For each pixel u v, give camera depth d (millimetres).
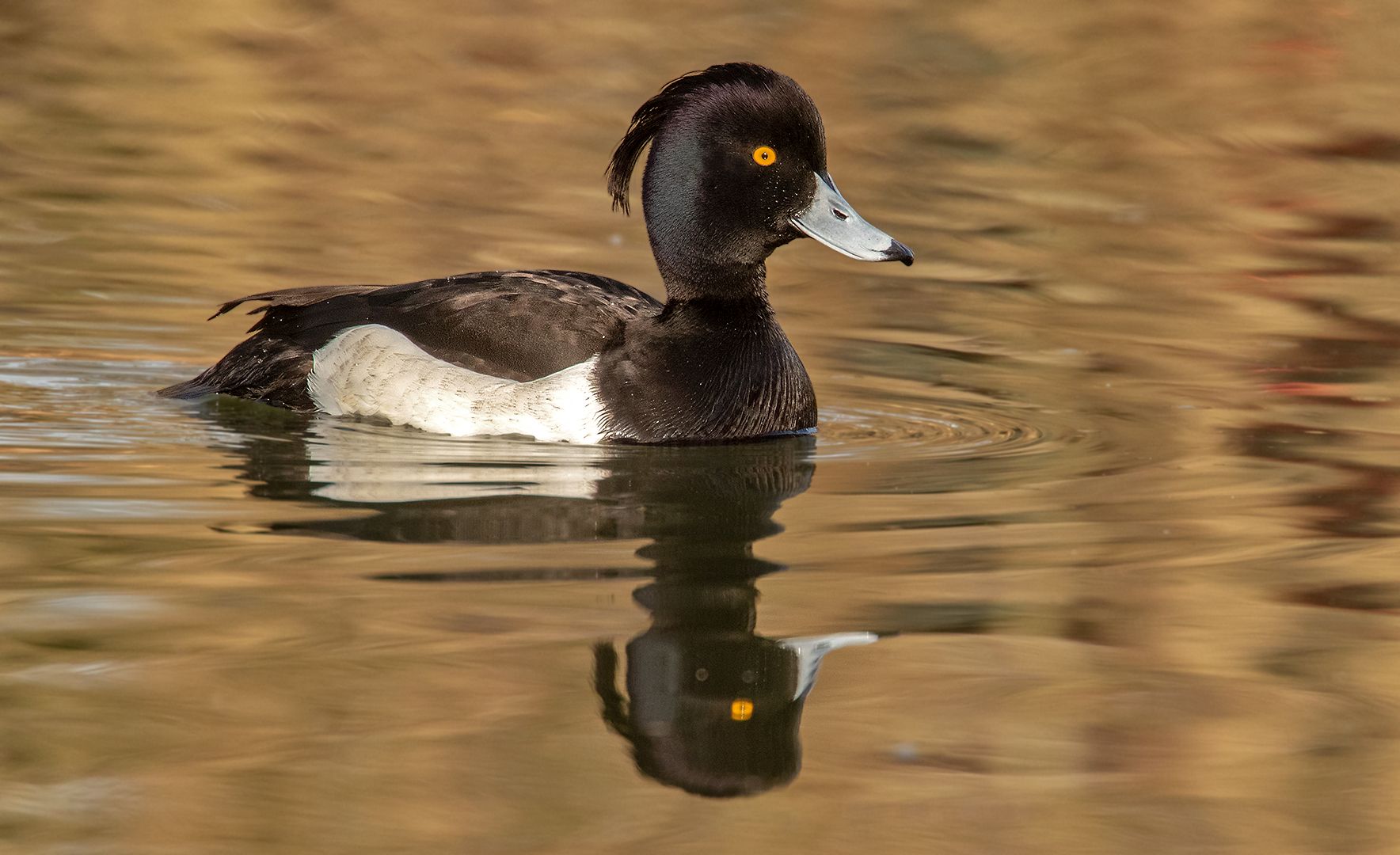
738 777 6273
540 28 25062
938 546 8773
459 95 22500
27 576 7941
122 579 7941
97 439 10383
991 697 6977
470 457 10133
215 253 15742
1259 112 21969
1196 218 18047
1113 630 7680
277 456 10078
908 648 7453
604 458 10234
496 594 7906
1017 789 6223
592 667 7098
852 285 15828
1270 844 5848
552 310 10812
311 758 6266
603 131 21203
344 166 19391
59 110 21109
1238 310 14852
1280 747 6586
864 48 24250
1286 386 12414
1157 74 23328
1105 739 6613
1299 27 25000
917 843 5801
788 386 10953
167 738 6379
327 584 7949
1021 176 19578
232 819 5820
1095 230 17625
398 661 7105
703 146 10820
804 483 9930
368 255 15883
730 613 7797
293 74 23109
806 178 10828
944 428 11383
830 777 6309
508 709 6723
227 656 7121
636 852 5699
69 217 16766
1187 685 7141
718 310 10977
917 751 6520
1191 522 9242
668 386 10578
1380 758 6484
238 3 25688
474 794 6035
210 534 8641
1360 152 20438
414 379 10680
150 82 22609
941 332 14203
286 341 11312
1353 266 16312
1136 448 10812
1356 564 8555
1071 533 9016
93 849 5594
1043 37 24828
